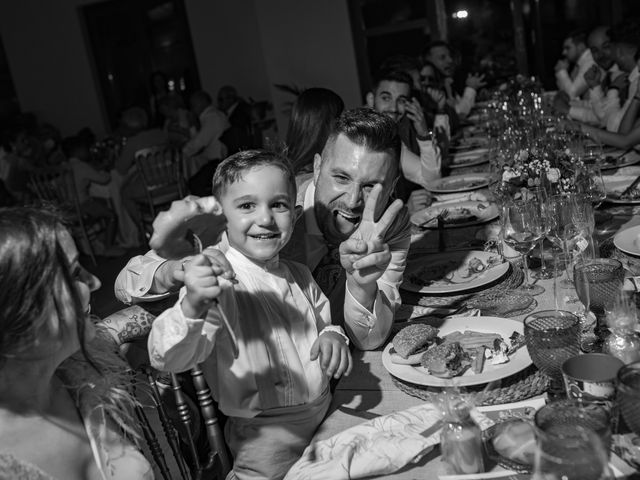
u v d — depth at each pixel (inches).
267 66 282.0
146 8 330.3
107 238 238.2
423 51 224.5
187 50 333.1
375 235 54.4
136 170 223.5
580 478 33.0
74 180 222.7
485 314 66.0
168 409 63.4
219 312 47.7
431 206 108.7
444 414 41.7
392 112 143.5
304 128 90.4
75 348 44.2
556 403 36.8
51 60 343.6
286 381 52.7
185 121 273.9
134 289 60.9
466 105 225.3
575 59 229.8
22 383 43.9
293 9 275.1
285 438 53.0
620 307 48.7
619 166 112.7
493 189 92.7
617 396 38.6
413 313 68.7
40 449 44.9
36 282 39.8
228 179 52.4
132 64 339.6
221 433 59.1
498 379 48.8
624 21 172.1
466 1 273.3
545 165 88.1
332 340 53.8
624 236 73.7
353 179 65.0
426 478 43.1
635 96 143.7
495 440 43.4
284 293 55.3
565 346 45.9
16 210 41.7
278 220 52.9
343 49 277.7
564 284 61.9
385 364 55.7
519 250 69.0
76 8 333.7
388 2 277.4
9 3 337.4
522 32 275.0
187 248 49.0
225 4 323.0
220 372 52.2
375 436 47.2
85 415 48.4
